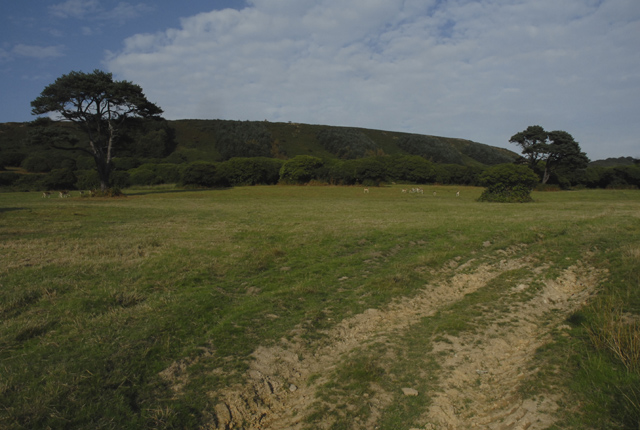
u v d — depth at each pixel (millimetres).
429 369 5270
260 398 4832
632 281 7758
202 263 10562
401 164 69062
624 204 31000
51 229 15766
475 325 6668
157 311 6930
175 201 36094
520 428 3900
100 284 8438
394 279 9211
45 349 5430
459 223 17734
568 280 9117
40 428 3906
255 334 6363
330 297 8289
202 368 5277
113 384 4691
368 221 19141
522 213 22609
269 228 17094
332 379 5125
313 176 63812
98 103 40219
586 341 5488
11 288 7871
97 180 55844
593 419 3855
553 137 67312
